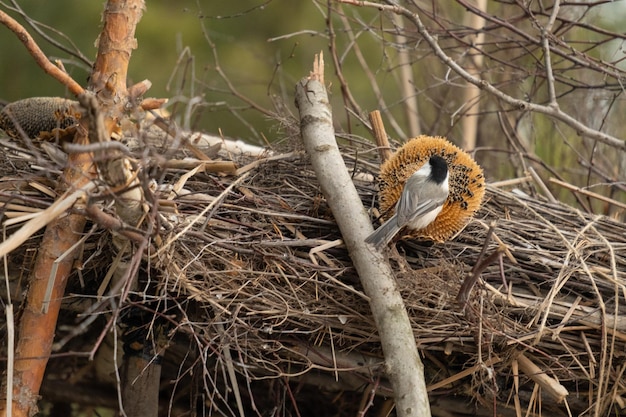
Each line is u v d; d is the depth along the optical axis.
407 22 13.19
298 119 9.19
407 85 13.16
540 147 12.73
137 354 7.89
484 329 7.36
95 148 5.53
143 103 7.75
